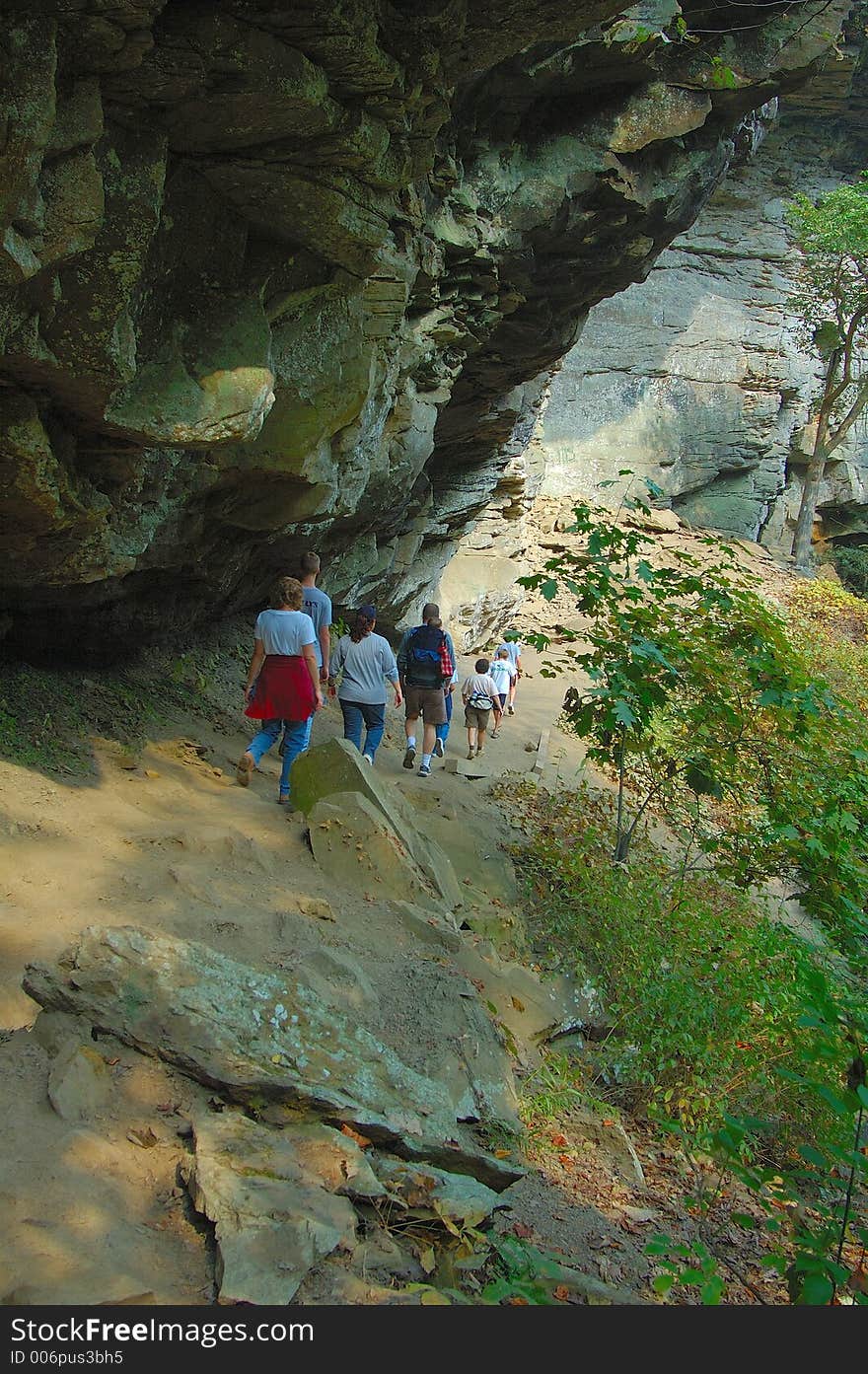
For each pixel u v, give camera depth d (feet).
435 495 47.57
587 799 32.55
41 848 16.05
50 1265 8.72
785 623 28.07
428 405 32.96
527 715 51.26
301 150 16.47
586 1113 17.30
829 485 100.83
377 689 27.14
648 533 83.35
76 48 12.64
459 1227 11.09
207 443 17.22
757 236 92.79
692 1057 19.10
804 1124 18.53
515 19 18.71
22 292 13.53
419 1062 14.28
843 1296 13.24
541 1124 15.76
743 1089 19.03
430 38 17.46
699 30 29.19
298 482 22.48
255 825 20.26
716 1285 10.52
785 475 99.66
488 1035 16.08
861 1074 11.82
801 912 31.83
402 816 23.09
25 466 15.33
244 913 16.02
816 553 102.27
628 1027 19.86
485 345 37.73
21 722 20.44
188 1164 10.32
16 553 17.89
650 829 33.14
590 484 87.15
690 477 90.89
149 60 13.84
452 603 55.11
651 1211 14.71
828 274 85.10
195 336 17.17
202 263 17.16
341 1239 9.93
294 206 17.35
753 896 29.27
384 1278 9.98
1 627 21.07
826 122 92.48
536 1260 11.39
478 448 46.98
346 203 17.84
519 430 50.60
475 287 32.01
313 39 14.75
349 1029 13.52
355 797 20.33
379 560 40.16
